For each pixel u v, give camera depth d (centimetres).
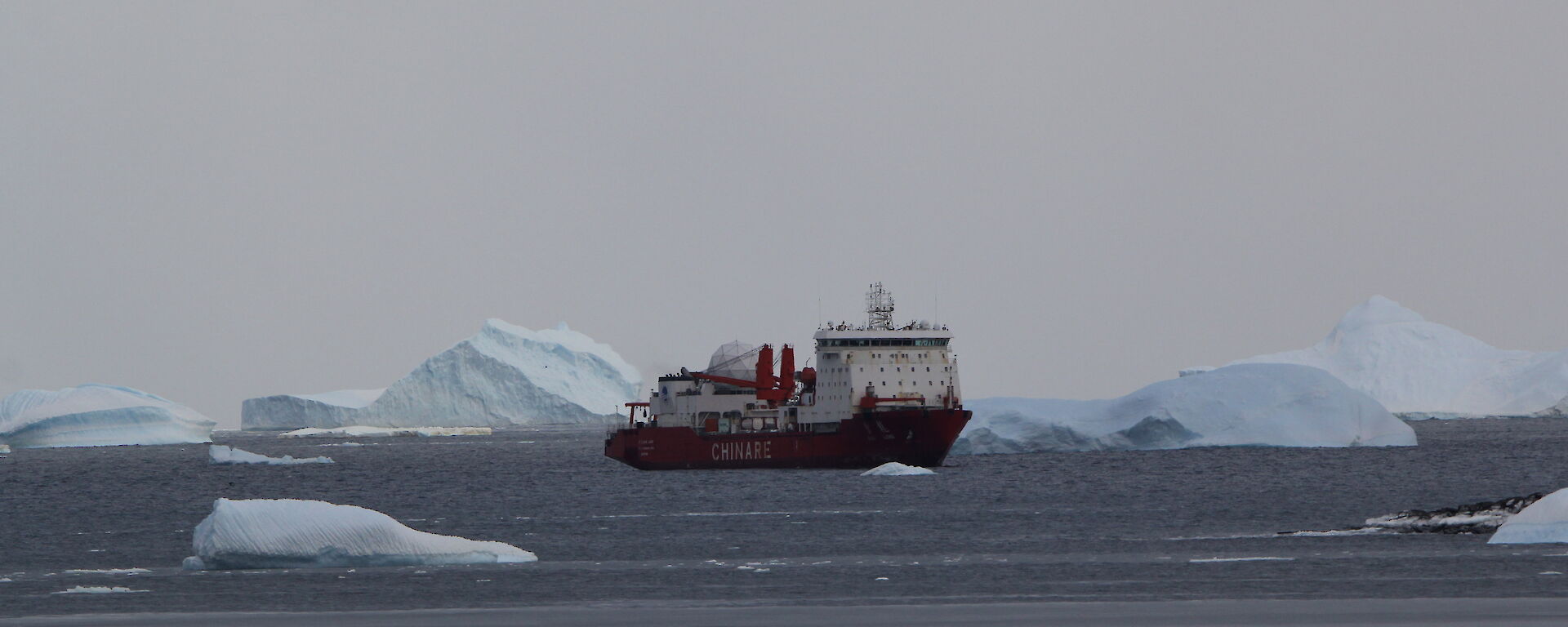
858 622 17175
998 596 19475
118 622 17738
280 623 17588
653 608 18475
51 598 19875
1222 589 19638
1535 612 16938
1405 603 17888
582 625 17200
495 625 17225
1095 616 17400
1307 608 17662
